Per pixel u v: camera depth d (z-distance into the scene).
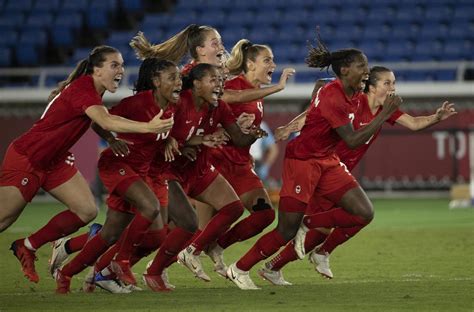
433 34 85.31
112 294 27.62
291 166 28.91
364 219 29.34
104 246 27.80
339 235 30.72
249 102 30.81
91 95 26.31
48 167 27.44
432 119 30.86
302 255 29.70
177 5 90.44
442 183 75.12
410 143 75.00
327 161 29.16
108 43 86.94
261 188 31.59
